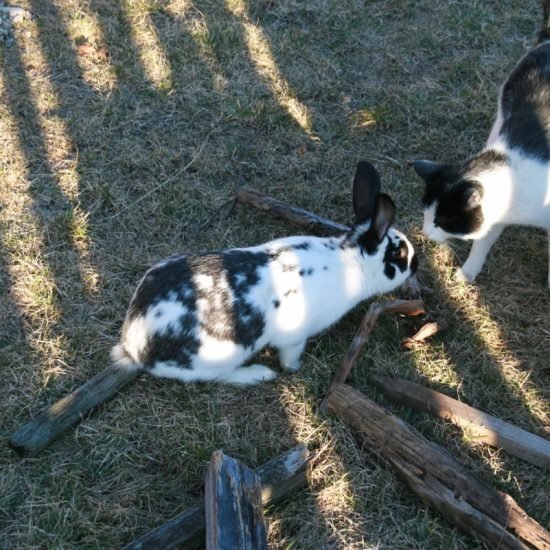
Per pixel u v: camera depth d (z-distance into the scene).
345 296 1.10
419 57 1.67
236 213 1.34
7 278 1.20
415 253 1.23
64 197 1.35
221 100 1.54
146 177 1.39
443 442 1.03
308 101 1.56
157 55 1.63
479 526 0.90
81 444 1.00
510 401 1.08
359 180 1.11
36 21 1.69
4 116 1.48
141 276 1.23
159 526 0.90
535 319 1.19
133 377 1.06
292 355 1.11
